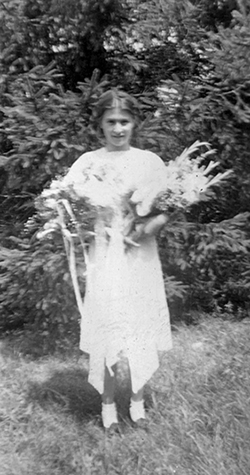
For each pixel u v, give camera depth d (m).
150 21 4.42
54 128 3.77
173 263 4.24
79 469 2.62
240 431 2.83
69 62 4.49
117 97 2.73
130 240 2.75
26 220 4.45
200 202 4.52
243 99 4.16
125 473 2.59
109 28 4.31
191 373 3.54
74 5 4.14
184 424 2.93
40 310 4.13
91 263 2.84
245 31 3.95
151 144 4.11
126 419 2.98
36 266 3.79
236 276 4.63
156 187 2.77
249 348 3.91
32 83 4.00
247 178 4.37
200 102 4.00
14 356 4.04
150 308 2.79
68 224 2.90
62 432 2.92
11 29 4.23
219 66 4.05
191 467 2.59
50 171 3.89
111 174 2.78
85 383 3.50
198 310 4.64
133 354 2.76
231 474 2.53
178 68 4.66
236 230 4.17
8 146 4.48
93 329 2.77
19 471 2.63
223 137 4.12
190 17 4.46
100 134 3.85
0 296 4.11
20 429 2.99
